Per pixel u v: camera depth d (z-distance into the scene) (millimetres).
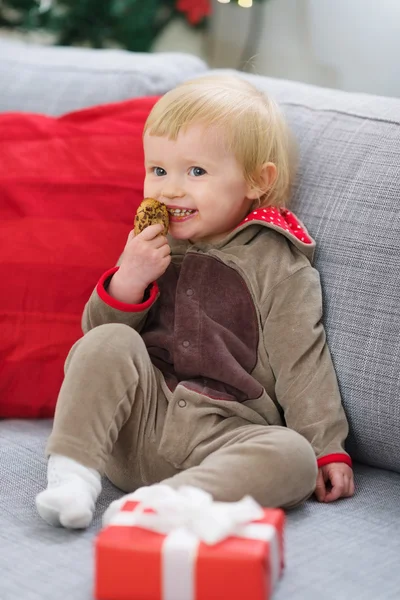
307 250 1161
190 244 1221
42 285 1289
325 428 1082
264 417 1110
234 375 1100
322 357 1126
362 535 936
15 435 1227
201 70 1559
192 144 1143
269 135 1199
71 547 900
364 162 1193
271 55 2182
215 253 1170
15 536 929
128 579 771
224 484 919
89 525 960
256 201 1232
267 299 1137
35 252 1299
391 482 1105
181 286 1166
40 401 1292
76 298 1288
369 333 1112
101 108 1384
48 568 854
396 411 1083
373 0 1939
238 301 1144
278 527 818
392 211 1137
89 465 971
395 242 1119
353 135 1229
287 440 968
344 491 1045
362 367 1111
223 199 1165
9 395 1293
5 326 1287
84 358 1007
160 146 1159
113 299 1131
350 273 1145
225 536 776
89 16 2291
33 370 1282
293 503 978
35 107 1459
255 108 1192
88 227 1312
